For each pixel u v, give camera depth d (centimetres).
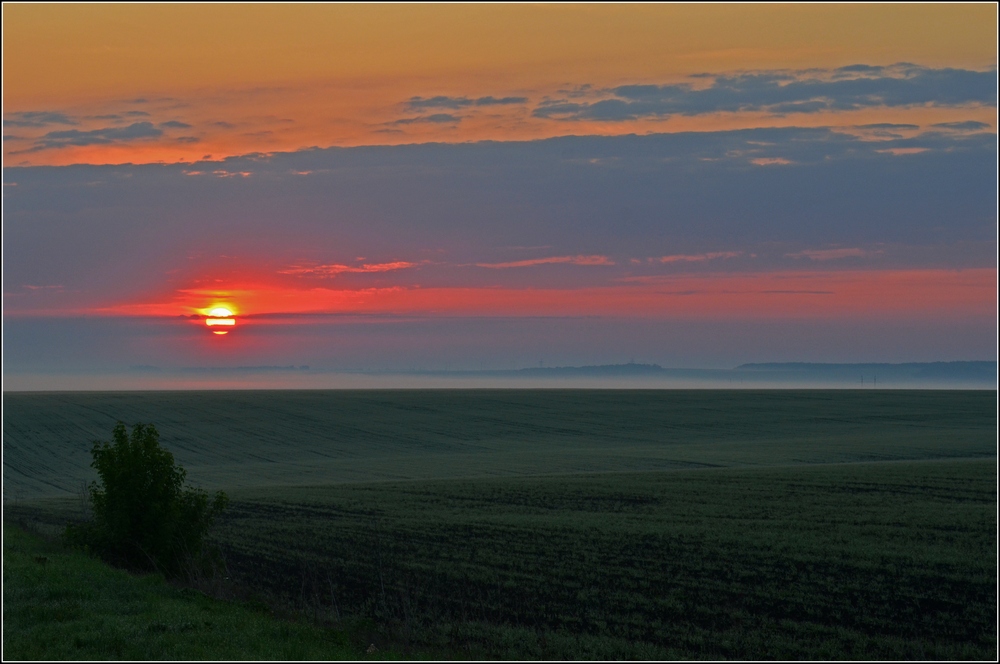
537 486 5266
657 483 5244
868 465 5938
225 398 13088
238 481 6341
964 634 2355
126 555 3066
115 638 1844
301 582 3006
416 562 3281
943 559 3130
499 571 3105
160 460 3106
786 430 9875
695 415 11288
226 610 2267
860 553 3238
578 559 3262
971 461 6181
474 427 10225
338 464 7425
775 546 3388
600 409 11906
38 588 2312
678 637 2319
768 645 2252
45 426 9912
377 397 13362
